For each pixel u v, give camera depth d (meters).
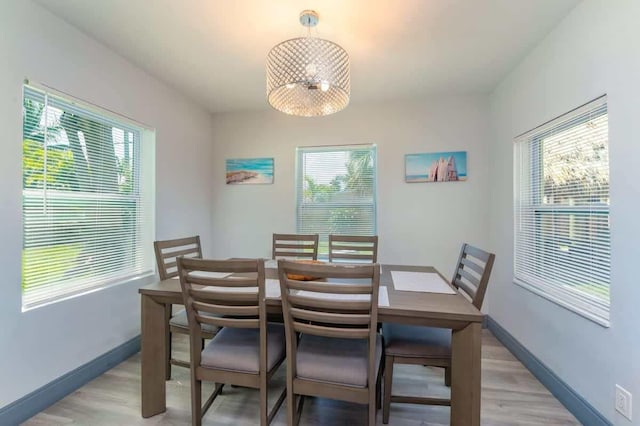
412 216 3.15
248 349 1.52
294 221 3.43
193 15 1.80
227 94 3.04
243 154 3.54
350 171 3.31
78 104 2.00
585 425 1.62
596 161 1.64
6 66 1.58
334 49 1.72
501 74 2.58
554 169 2.03
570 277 1.84
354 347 1.52
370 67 2.45
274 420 1.66
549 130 2.07
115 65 2.25
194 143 3.27
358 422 1.65
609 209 1.51
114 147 2.34
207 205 3.52
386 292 1.62
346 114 3.29
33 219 1.76
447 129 3.08
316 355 1.44
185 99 3.11
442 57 2.29
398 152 3.18
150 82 2.62
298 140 3.41
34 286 1.76
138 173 2.59
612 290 1.48
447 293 1.60
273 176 3.48
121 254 2.41
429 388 1.96
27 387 1.68
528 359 2.21
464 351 1.34
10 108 1.61
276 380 2.07
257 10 1.75
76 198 2.03
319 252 3.36
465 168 3.04
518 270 2.45
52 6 1.73
